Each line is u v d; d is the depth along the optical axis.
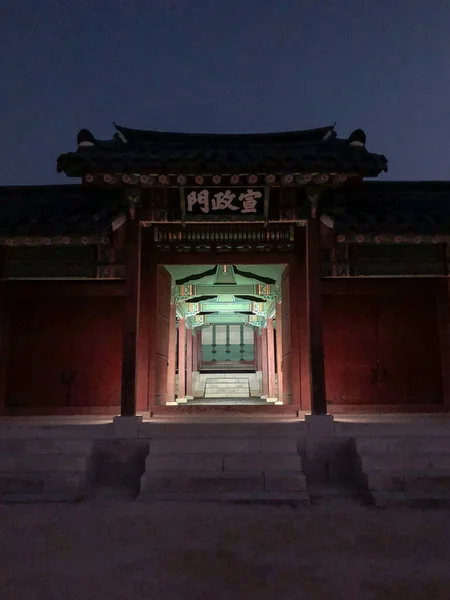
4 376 12.22
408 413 12.12
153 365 12.20
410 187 14.16
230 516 7.00
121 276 11.40
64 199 13.93
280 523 6.67
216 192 11.23
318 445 9.57
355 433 9.70
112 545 5.82
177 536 6.14
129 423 9.73
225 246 12.81
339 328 12.65
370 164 10.59
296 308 12.41
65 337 12.49
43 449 9.20
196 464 8.70
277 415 11.80
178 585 4.66
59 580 4.80
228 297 22.66
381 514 7.13
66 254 11.59
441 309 12.51
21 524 6.68
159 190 11.49
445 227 10.96
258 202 11.34
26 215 11.83
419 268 11.50
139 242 11.50
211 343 33.38
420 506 7.70
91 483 9.13
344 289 12.59
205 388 28.88
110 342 12.45
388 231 10.74
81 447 9.24
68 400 12.21
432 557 5.41
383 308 12.71
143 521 6.77
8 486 8.32
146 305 12.43
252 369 32.59
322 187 11.27
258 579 4.80
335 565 5.16
